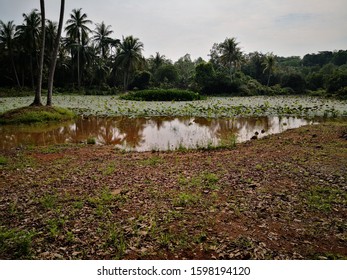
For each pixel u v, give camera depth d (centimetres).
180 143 1084
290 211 460
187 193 541
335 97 3888
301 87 5666
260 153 862
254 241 379
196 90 4994
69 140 1201
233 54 5209
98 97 3791
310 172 648
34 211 479
